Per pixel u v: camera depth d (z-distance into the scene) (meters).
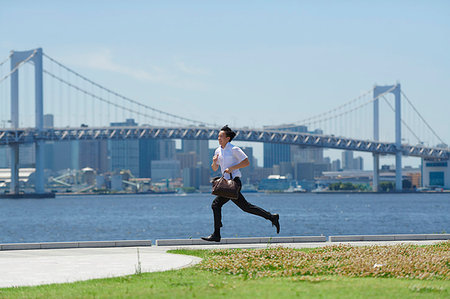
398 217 112.88
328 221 100.88
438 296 11.66
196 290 12.52
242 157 12.85
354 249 20.42
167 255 20.55
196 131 191.25
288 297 11.44
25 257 20.36
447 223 95.88
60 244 24.14
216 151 13.21
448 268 15.88
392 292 11.92
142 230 84.69
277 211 139.38
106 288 13.20
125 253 21.61
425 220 103.44
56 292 12.94
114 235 77.06
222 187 12.54
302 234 73.19
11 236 77.88
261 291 12.13
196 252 21.28
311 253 19.30
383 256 17.92
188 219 110.06
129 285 13.59
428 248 20.72
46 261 19.03
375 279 13.97
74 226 95.31
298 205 178.12
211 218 112.25
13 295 12.78
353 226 89.00
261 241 25.70
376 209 147.75
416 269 15.41
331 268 15.95
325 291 12.02
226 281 13.90
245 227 86.31
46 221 109.38
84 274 15.91
